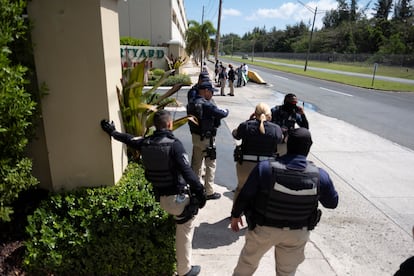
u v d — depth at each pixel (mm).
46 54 2639
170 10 24312
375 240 3617
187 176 2410
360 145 7402
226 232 3596
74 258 2709
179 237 2652
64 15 2578
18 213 3037
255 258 2395
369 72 36625
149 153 2424
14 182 2418
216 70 20719
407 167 6031
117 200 2863
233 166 5816
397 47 54250
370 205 4473
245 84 19922
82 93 2768
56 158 2928
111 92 2957
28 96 2408
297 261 2332
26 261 2627
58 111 2795
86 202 2842
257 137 3207
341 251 3381
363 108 12844
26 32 2520
